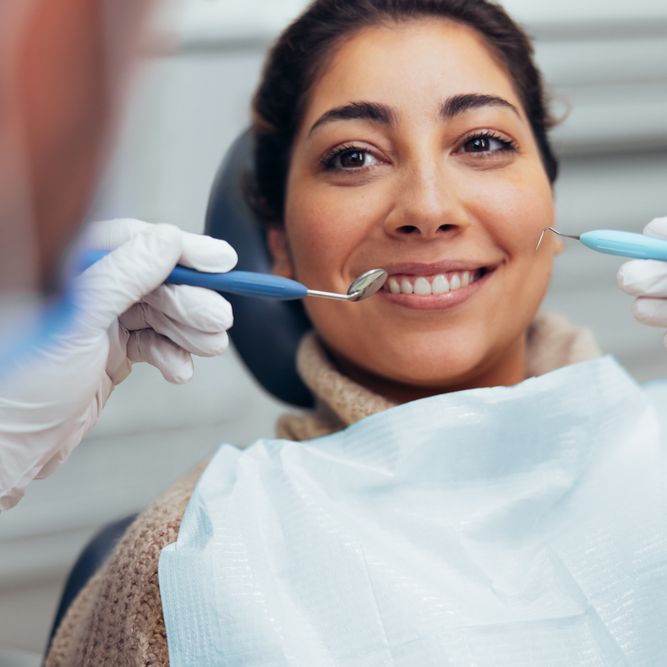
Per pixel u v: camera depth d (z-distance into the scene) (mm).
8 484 877
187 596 858
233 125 1781
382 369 1076
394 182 1033
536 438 988
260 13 1817
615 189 2162
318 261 1069
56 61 362
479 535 935
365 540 902
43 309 426
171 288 890
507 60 1118
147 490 2031
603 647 852
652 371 2262
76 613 1054
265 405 2100
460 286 1050
